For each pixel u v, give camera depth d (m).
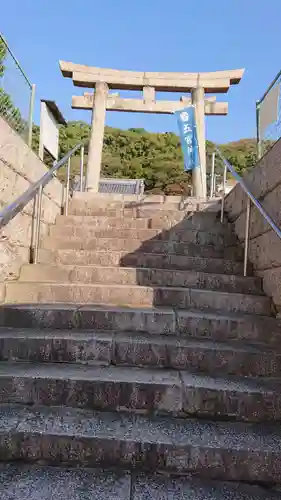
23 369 2.21
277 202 3.08
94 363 2.36
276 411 2.02
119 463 1.75
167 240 4.39
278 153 3.07
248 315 2.88
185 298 3.10
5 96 3.29
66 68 8.90
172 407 2.04
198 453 1.73
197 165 8.52
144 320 2.70
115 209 5.09
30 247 3.77
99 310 2.71
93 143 8.71
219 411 2.03
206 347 2.38
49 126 5.33
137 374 2.20
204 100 9.23
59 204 4.98
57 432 1.79
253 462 1.71
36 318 2.69
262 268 3.42
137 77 9.07
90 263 3.82
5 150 3.17
